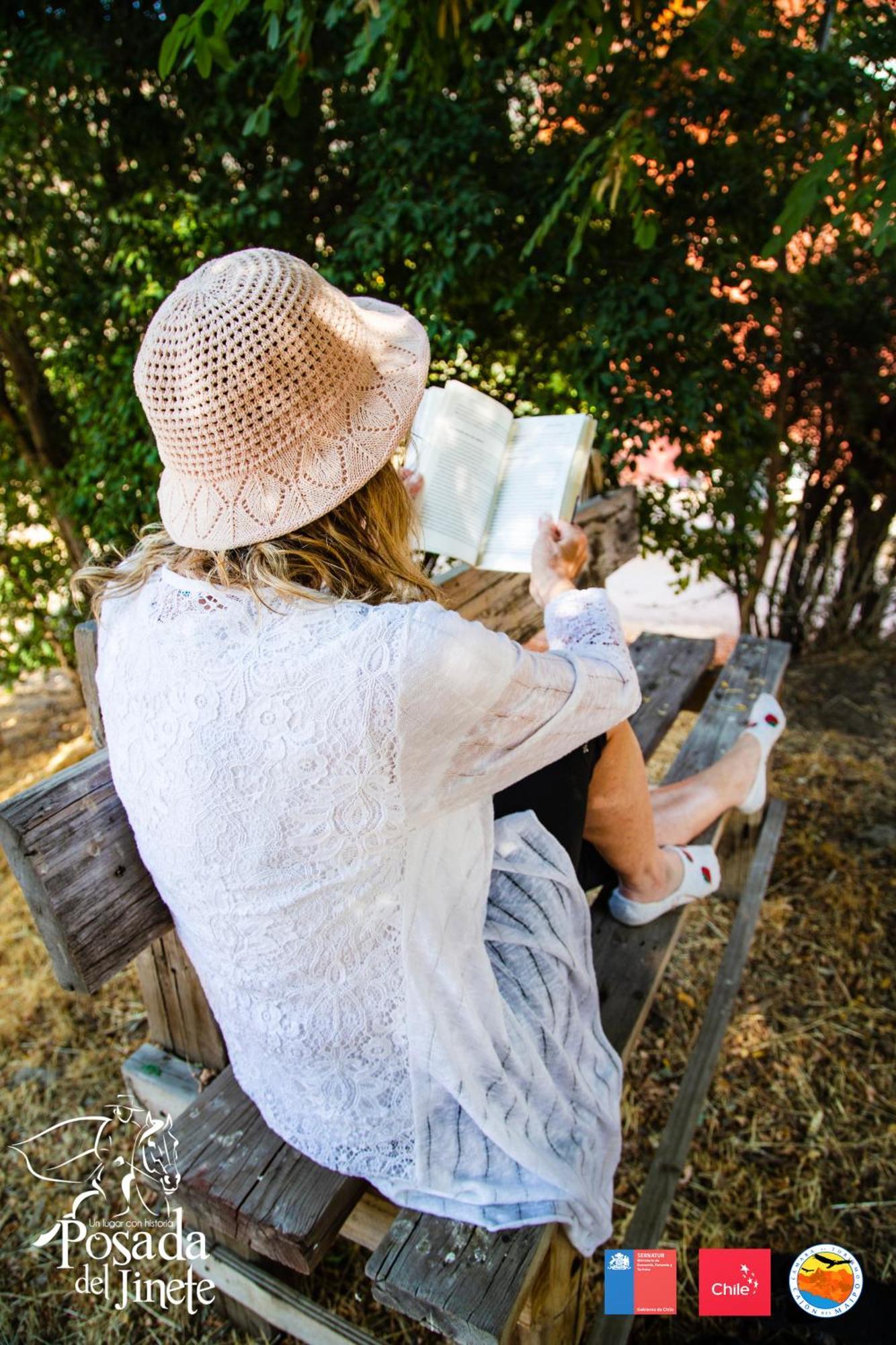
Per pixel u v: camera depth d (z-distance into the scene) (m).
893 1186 1.83
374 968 0.92
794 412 3.50
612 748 1.34
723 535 3.22
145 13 2.45
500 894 1.12
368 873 0.86
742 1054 2.13
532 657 0.88
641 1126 1.98
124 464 2.58
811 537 3.87
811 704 3.72
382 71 2.21
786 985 2.31
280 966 0.91
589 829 1.45
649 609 4.70
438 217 2.25
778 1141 1.93
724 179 2.46
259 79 2.40
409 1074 0.99
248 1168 1.15
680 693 2.30
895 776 3.17
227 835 0.82
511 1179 1.03
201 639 0.80
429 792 0.84
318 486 0.78
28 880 1.05
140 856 1.17
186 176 2.63
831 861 2.74
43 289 2.88
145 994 1.53
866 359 3.28
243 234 2.45
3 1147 1.95
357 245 2.31
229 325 0.73
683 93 2.38
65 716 4.05
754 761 1.91
